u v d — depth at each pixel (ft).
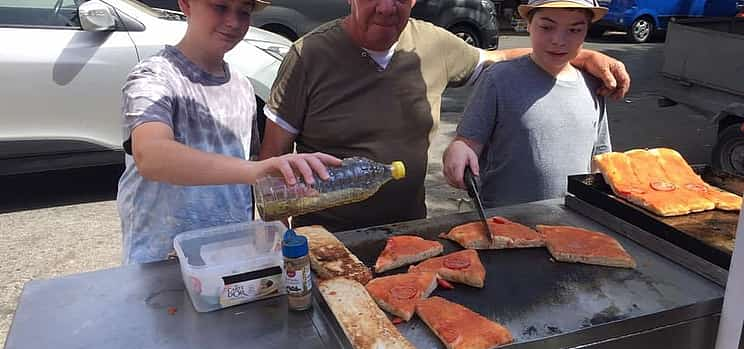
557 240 5.22
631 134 19.93
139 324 4.13
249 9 5.47
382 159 6.68
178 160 4.42
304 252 4.18
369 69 6.61
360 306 4.15
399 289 4.44
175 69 5.37
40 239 11.66
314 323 4.19
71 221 12.48
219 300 4.27
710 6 37.99
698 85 15.11
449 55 7.30
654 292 4.56
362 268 4.71
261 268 4.36
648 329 4.30
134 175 5.67
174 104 5.26
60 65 12.28
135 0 14.49
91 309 4.30
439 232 5.65
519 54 8.02
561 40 6.52
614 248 5.08
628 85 7.14
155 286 4.63
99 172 15.05
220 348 3.90
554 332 4.05
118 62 12.67
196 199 5.70
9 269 10.50
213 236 4.85
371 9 6.10
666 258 5.10
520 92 6.89
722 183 6.24
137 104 4.86
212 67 5.70
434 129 7.14
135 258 5.63
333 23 6.81
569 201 6.28
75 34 12.50
